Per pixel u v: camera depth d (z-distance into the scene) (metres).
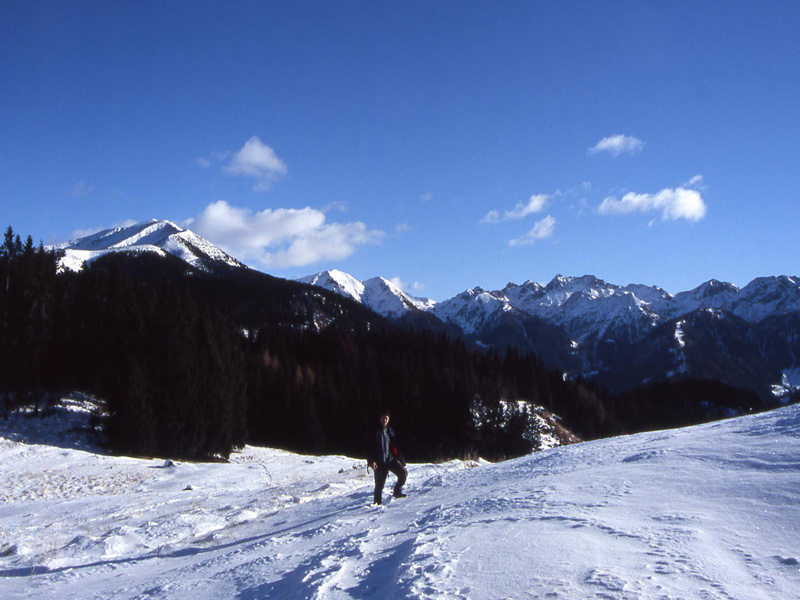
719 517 6.01
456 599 4.27
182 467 28.41
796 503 6.11
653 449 11.11
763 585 4.16
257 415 54.88
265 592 5.86
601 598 4.01
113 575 9.02
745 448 9.30
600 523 6.13
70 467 26.72
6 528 15.31
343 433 60.00
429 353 84.44
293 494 17.95
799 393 128.50
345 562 6.14
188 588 6.83
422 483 14.20
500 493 9.19
